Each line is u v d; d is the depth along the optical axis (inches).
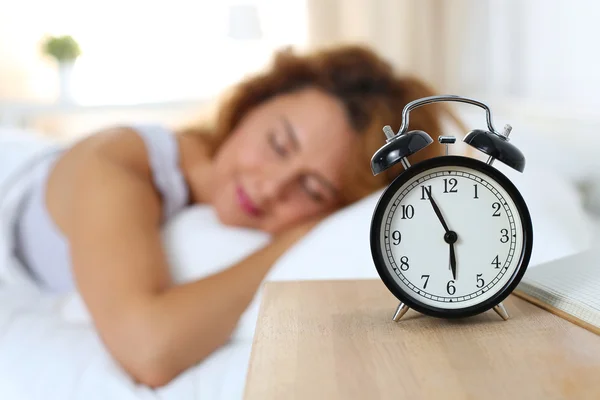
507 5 83.4
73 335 48.3
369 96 63.1
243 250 56.2
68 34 128.6
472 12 93.7
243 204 60.8
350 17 121.0
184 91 130.6
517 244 25.4
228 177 63.1
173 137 67.9
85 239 49.8
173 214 65.9
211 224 61.2
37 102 119.9
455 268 25.5
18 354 45.4
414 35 110.4
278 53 68.2
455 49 99.7
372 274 44.8
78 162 57.7
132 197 53.1
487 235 25.5
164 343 43.6
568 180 55.9
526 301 28.4
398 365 21.4
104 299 46.3
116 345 44.4
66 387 42.5
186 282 52.6
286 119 61.9
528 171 53.3
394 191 25.1
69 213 56.1
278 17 126.6
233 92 68.8
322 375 20.6
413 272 25.5
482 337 24.0
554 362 21.5
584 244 43.9
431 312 25.3
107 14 129.2
